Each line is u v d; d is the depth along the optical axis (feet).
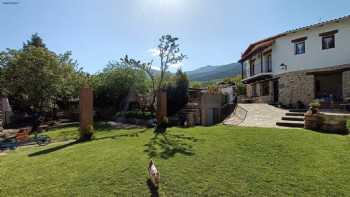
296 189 15.55
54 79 61.93
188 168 19.39
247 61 92.73
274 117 41.57
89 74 94.99
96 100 81.41
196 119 49.93
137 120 60.29
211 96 53.01
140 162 21.16
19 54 61.26
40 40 126.72
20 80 58.90
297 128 32.94
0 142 36.68
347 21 53.06
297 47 61.98
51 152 27.43
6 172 20.67
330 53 55.88
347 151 21.93
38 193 16.25
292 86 62.54
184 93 62.85
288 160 20.36
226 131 32.12
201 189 15.97
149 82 79.51
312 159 20.36
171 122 50.42
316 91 59.47
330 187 15.69
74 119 83.76
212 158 21.50
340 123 29.66
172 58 65.98
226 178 17.38
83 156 24.04
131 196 15.39
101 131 46.11
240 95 91.04
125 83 78.18
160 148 25.80
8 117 73.26
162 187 16.40
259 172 18.21
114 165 20.62
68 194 15.90
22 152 29.96
